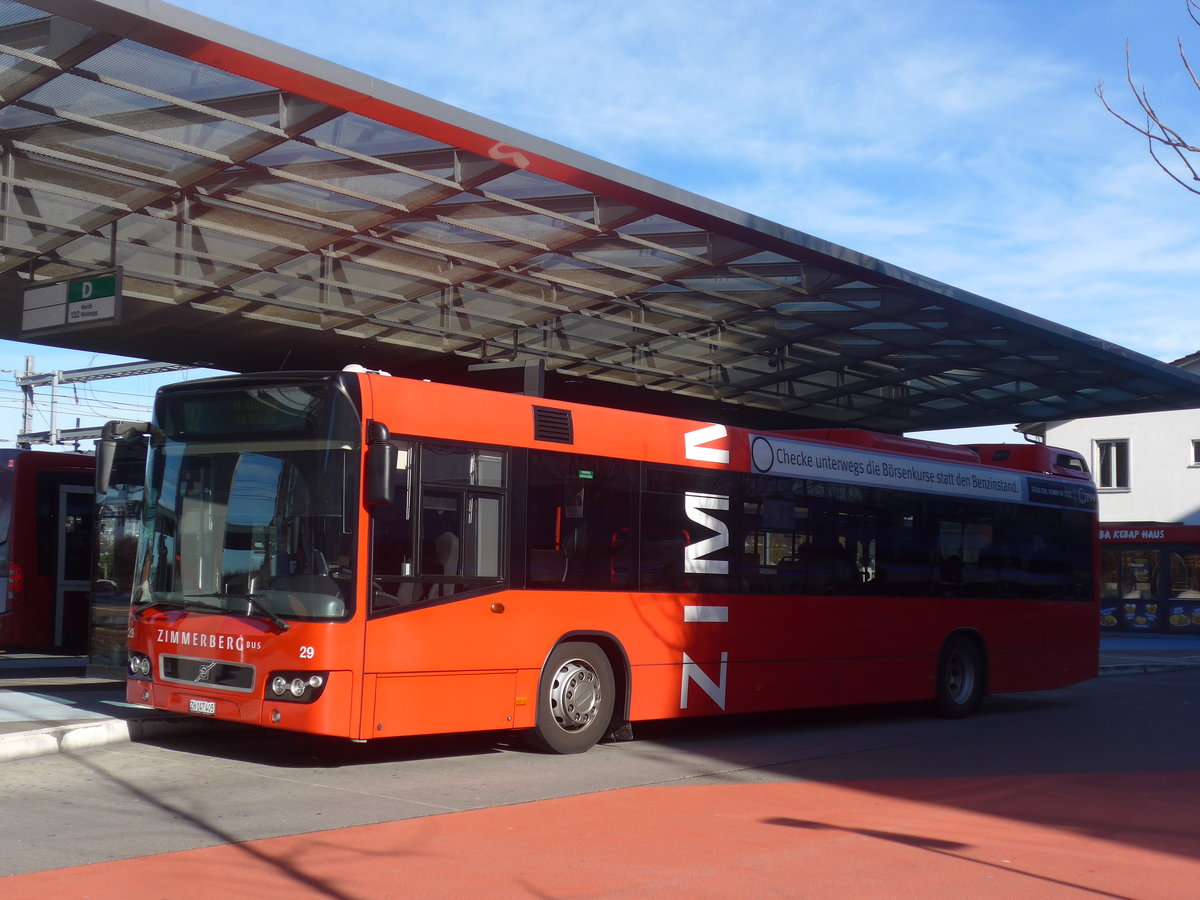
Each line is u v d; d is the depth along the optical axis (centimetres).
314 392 962
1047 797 956
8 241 1488
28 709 1155
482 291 1820
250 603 952
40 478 1959
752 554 1303
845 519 1424
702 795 917
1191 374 2325
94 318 1420
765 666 1303
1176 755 1219
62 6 962
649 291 1855
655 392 2631
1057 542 1750
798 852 730
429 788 909
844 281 1775
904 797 941
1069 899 641
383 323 1930
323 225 1495
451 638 996
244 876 629
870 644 1438
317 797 857
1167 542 3831
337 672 916
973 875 687
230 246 1574
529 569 1070
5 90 1116
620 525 1165
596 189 1378
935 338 2100
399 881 632
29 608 1920
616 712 1163
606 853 710
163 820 761
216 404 1012
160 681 1002
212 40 1027
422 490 988
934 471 1560
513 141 1254
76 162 1287
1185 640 3588
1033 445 1791
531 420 1091
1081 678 1762
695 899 617
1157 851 764
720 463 1278
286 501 957
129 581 1287
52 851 669
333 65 1105
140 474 1295
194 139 1247
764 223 1529
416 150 1301
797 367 2373
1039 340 2027
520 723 1056
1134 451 4162
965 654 1582
